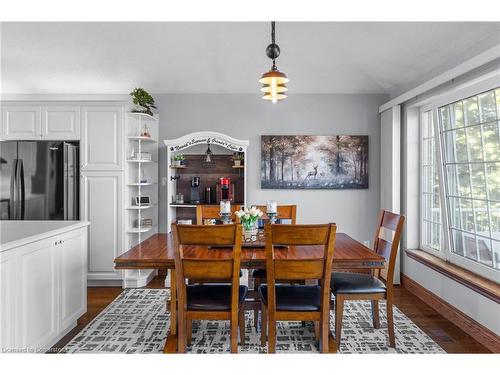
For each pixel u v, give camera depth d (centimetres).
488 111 281
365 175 480
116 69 429
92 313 339
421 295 381
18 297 223
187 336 271
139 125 458
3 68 423
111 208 423
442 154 344
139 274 430
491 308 267
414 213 420
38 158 410
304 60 406
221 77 447
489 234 291
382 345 270
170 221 460
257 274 312
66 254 284
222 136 448
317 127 482
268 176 482
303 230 218
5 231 322
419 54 349
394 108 430
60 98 486
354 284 266
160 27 355
